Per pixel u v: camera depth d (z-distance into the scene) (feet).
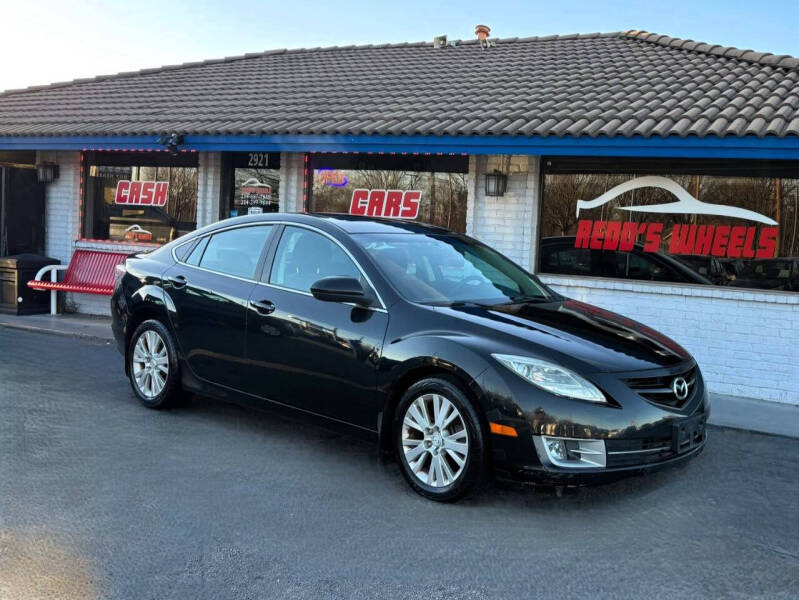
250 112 35.42
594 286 28.17
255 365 18.28
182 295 20.15
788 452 19.38
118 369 26.53
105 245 39.68
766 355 25.55
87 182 40.55
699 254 27.02
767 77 30.09
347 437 17.44
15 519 13.57
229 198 37.70
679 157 26.81
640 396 14.35
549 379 14.03
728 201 26.48
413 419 15.39
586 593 11.44
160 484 15.51
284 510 14.37
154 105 39.78
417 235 19.07
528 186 29.94
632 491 15.99
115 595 11.00
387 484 15.90
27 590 11.06
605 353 14.80
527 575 11.98
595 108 28.48
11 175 40.42
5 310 38.60
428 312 15.79
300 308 17.46
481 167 31.12
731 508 15.20
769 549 13.25
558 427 13.78
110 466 16.49
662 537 13.65
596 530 13.87
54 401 21.80
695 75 31.86
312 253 18.17
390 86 37.24
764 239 25.98
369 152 30.40
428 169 32.65
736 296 25.88
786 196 25.61
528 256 29.99
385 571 12.00
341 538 13.19
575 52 39.60
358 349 16.20
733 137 23.65
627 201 28.19
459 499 14.75
